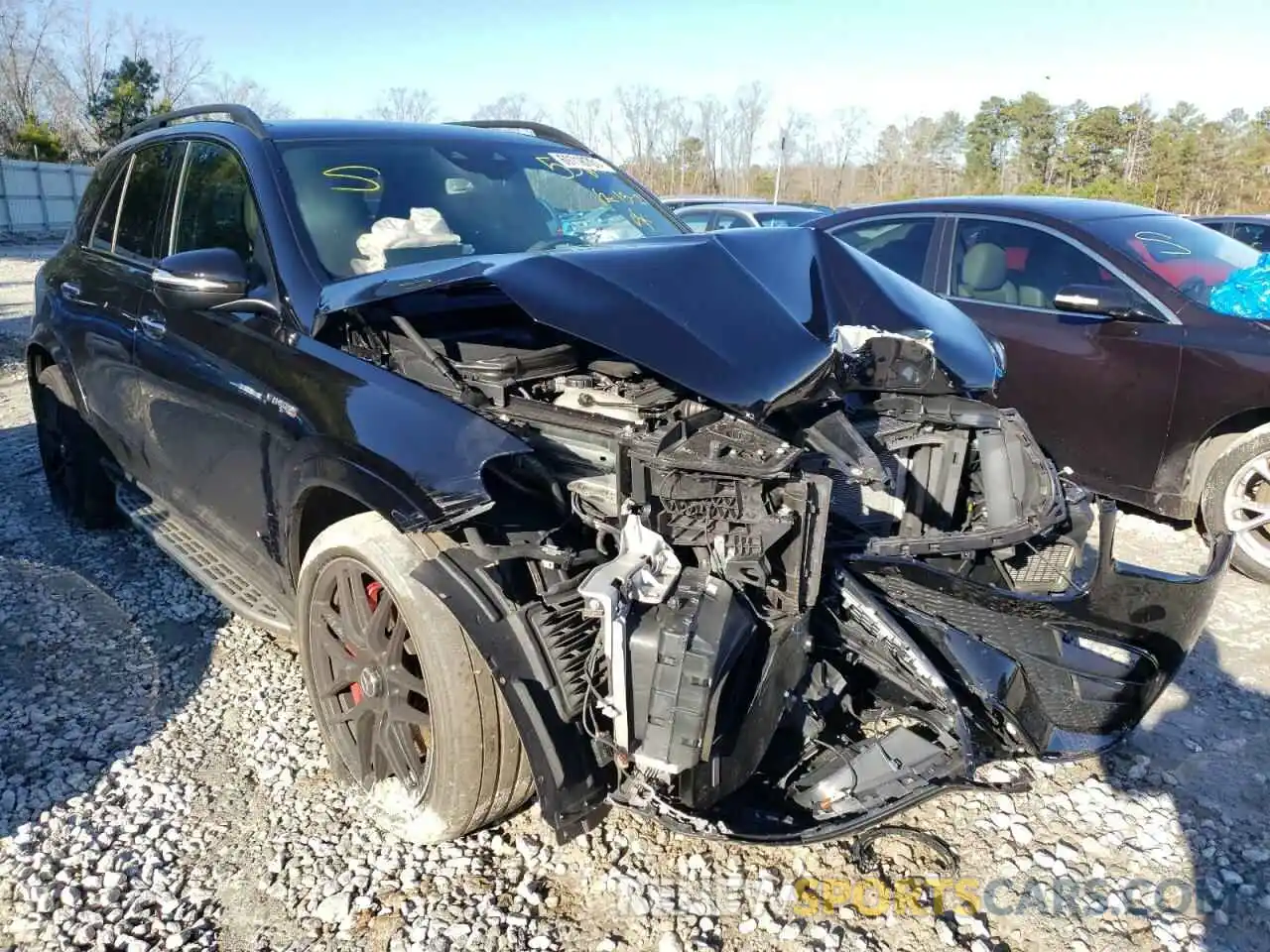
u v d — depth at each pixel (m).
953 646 2.46
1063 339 4.91
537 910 2.41
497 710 2.37
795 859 2.58
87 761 3.00
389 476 2.36
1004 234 5.38
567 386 2.70
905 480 3.07
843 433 2.61
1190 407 4.47
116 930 2.33
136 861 2.56
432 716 2.40
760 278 3.04
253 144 3.40
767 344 2.58
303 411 2.72
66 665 3.56
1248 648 3.81
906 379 2.98
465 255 3.29
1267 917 2.42
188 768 2.97
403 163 3.56
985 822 2.76
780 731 2.42
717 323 2.58
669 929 2.34
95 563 4.46
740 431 2.32
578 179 4.00
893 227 5.93
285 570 3.03
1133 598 2.70
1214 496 4.48
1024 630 2.60
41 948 2.28
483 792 2.43
